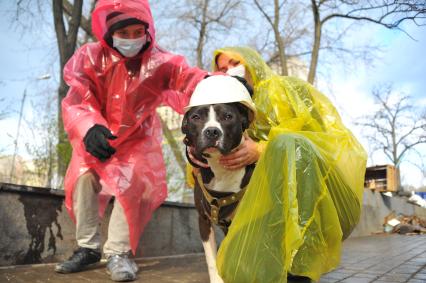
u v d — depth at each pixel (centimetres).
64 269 345
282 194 185
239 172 241
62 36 948
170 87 354
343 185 218
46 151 673
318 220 184
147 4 337
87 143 312
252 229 191
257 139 270
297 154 189
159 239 505
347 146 247
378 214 1192
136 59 346
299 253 180
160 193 368
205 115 225
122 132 348
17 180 704
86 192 349
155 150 373
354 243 727
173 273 371
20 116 689
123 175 342
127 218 338
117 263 331
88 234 357
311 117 263
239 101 227
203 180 250
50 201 402
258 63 299
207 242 272
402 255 510
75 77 339
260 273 181
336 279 333
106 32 333
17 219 375
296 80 289
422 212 1755
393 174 1274
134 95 344
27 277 326
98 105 350
